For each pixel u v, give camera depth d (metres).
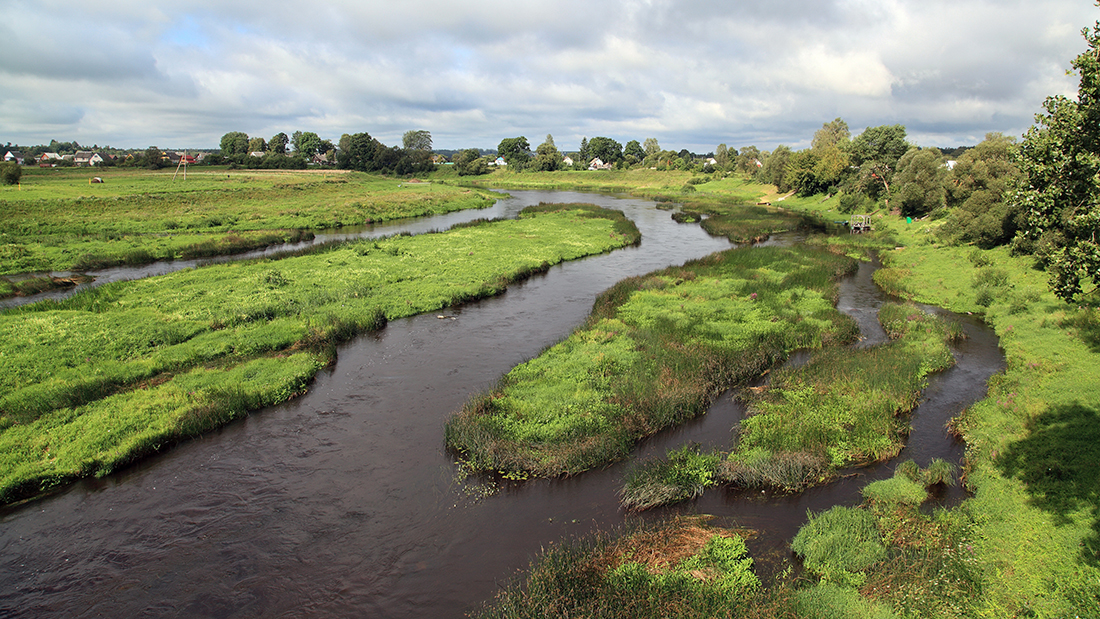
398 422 17.33
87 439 15.53
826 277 33.47
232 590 10.99
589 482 14.42
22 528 12.73
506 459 14.86
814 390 18.53
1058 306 24.16
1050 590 9.62
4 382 18.28
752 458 14.64
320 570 11.48
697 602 9.84
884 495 13.11
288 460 15.38
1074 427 14.44
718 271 35.47
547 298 30.92
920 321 25.16
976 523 11.77
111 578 11.29
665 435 16.62
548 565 10.98
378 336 24.73
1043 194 10.99
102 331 22.72
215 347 21.94
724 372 19.95
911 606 9.69
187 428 16.47
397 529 12.69
